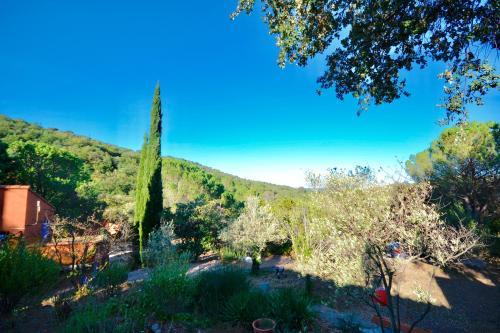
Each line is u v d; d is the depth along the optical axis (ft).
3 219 54.24
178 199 172.14
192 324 20.20
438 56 17.08
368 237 20.26
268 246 62.28
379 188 29.22
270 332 17.72
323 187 35.60
